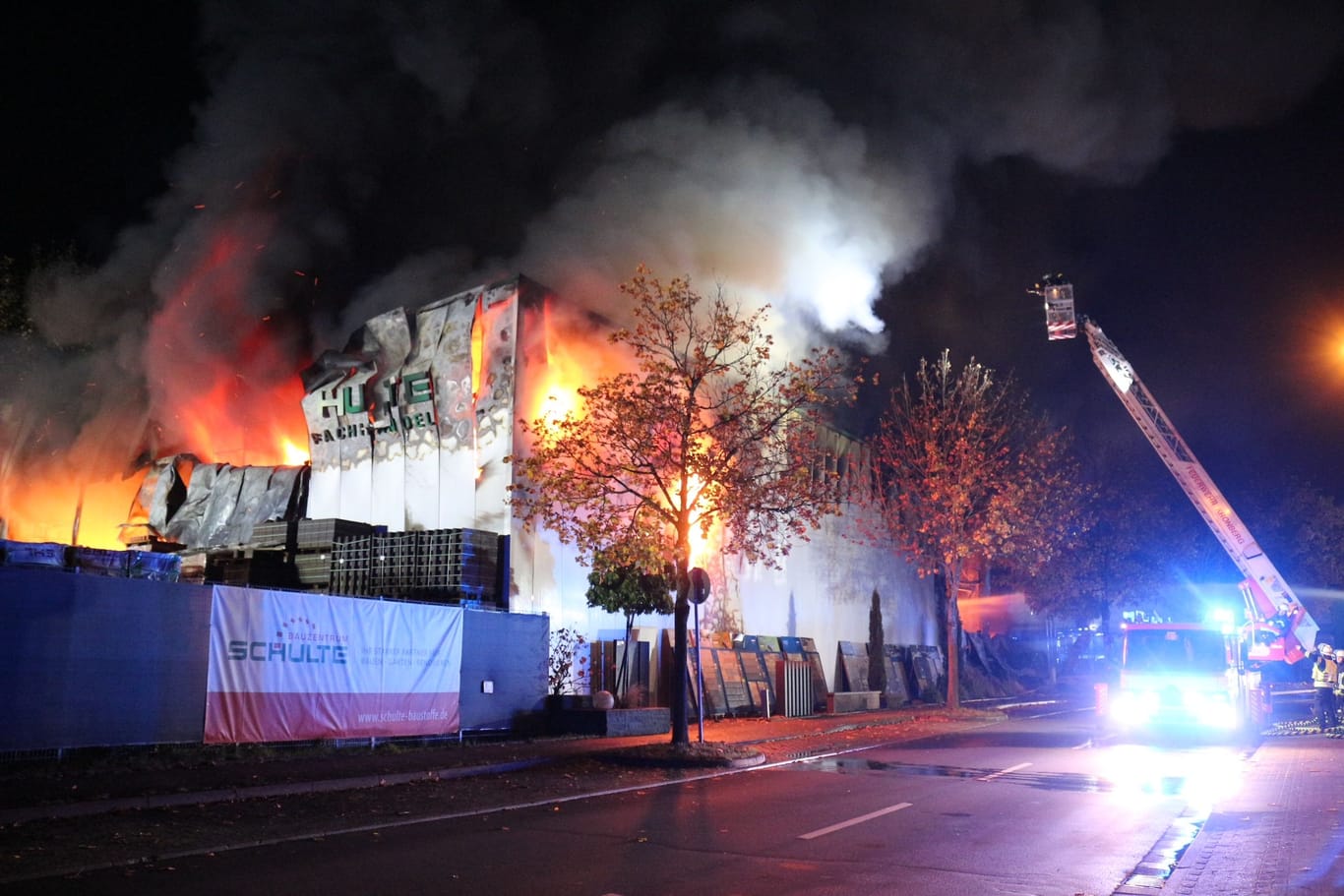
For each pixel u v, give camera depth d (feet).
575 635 74.08
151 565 58.08
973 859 29.32
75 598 42.29
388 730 54.75
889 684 114.62
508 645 63.10
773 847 30.86
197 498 83.30
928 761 56.08
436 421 74.79
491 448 72.18
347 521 72.79
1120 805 39.81
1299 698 93.40
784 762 55.72
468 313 75.10
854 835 32.96
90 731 42.29
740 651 89.04
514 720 62.69
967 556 100.48
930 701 118.83
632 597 70.44
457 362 74.74
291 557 73.36
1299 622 78.74
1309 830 33.40
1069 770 51.52
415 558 68.23
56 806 33.06
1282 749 61.62
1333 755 57.47
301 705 50.55
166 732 44.96
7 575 40.27
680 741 54.54
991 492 103.24
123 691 43.55
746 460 60.59
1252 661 78.48
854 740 68.85
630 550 57.41
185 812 34.86
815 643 104.22
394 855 29.27
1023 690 149.28
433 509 73.92
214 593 47.37
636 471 58.70
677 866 27.91
